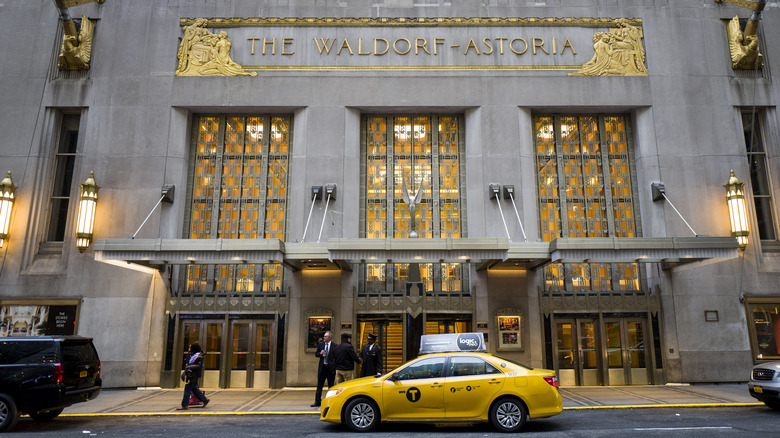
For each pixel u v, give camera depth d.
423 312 15.69
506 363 9.18
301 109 17.05
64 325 15.39
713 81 17.08
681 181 16.33
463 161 17.30
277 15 17.55
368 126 17.58
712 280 15.88
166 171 16.33
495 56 17.23
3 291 15.43
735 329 15.59
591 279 16.36
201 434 8.94
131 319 15.48
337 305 15.75
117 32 17.25
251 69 17.11
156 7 17.47
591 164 17.28
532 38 17.39
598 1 17.73
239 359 15.66
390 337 15.86
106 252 13.07
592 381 15.54
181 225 16.41
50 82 16.89
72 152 16.95
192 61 17.09
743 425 9.31
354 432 9.03
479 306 15.79
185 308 15.66
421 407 8.96
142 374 15.16
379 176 17.25
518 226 15.98
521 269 15.98
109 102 16.70
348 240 13.09
